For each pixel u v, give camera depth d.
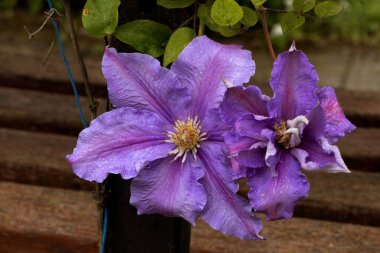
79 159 0.64
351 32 2.03
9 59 1.55
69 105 1.38
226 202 0.64
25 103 1.37
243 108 0.61
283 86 0.61
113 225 0.79
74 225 1.02
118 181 0.78
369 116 1.38
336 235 1.03
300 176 0.60
